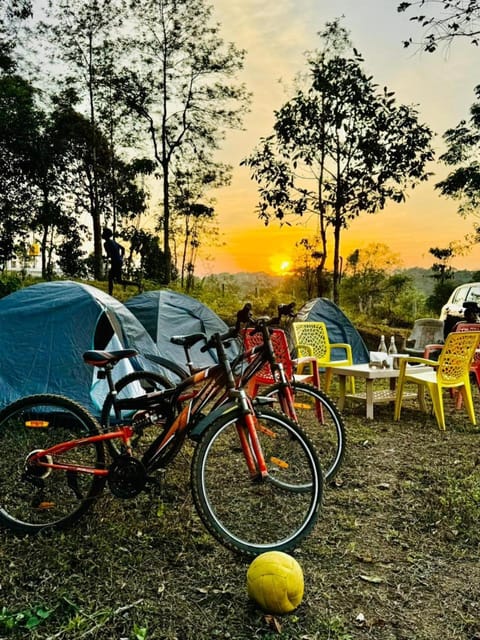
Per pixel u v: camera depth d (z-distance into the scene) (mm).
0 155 27094
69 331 5645
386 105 13148
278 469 3480
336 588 2695
